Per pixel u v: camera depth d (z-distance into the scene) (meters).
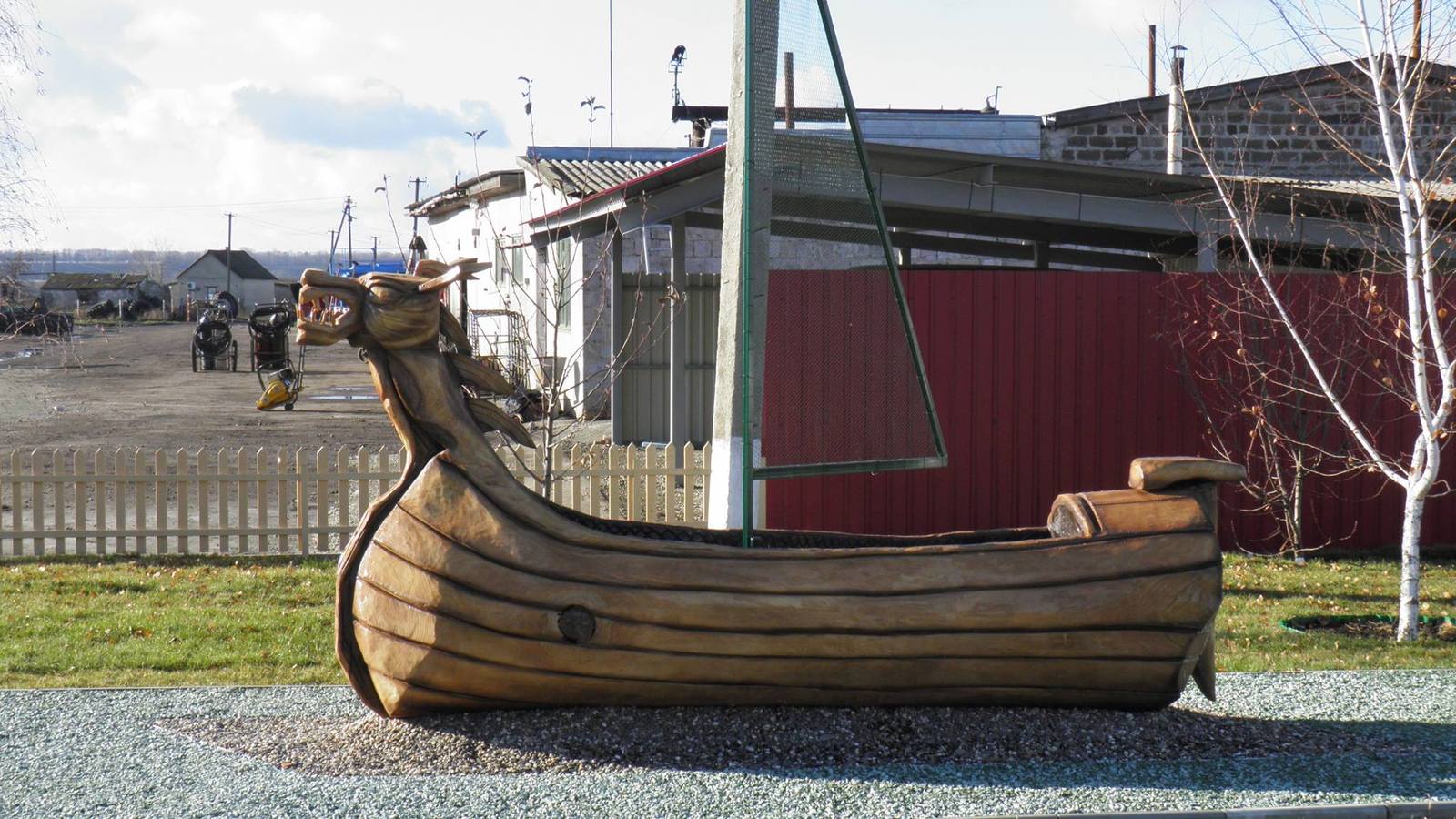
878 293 6.34
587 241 21.30
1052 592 5.16
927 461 6.28
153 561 10.12
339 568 5.25
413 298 5.15
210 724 5.74
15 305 15.46
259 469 10.37
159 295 70.81
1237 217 10.20
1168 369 11.09
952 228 15.18
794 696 5.20
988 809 4.62
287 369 23.61
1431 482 7.79
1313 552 11.05
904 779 4.91
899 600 5.09
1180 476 5.46
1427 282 7.62
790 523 10.72
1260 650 7.57
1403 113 7.74
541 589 4.97
